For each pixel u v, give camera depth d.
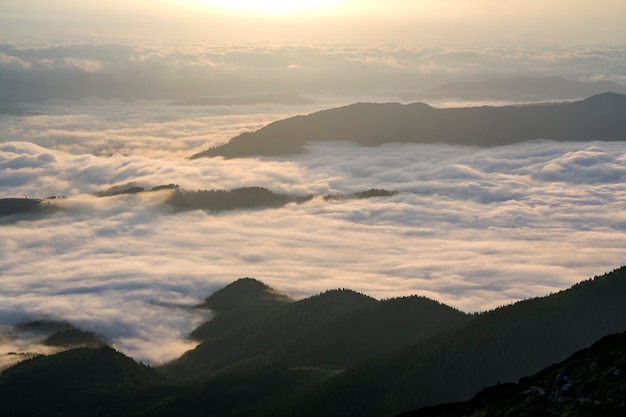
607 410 92.06
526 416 98.12
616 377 96.94
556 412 97.06
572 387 99.56
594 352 107.88
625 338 108.81
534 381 111.88
